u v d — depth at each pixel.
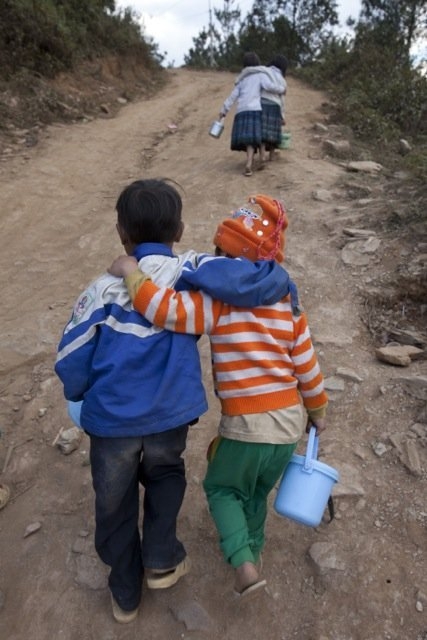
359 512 2.49
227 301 1.82
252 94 6.51
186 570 2.16
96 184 7.43
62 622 2.18
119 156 8.64
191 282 1.83
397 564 2.27
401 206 4.97
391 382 3.17
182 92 15.20
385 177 6.33
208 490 2.03
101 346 1.81
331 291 4.07
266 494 2.12
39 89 11.11
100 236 5.69
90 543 2.46
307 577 2.28
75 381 1.84
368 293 3.98
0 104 10.14
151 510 2.00
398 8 27.08
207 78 18.48
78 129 10.17
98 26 15.25
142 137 9.77
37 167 7.92
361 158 7.41
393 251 4.33
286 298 1.96
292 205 5.60
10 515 2.65
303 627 2.12
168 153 8.63
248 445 1.89
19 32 11.59
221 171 7.07
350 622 2.11
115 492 1.90
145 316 1.80
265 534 2.44
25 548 2.47
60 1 14.77
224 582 2.29
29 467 2.90
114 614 2.15
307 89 15.78
